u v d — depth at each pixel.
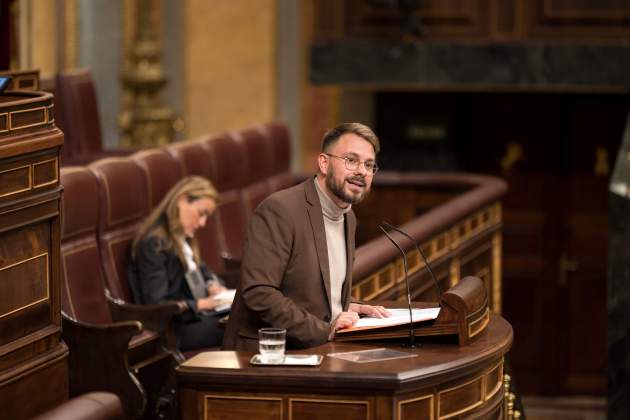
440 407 8.91
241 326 9.83
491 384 9.65
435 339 9.56
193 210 14.32
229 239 17.92
